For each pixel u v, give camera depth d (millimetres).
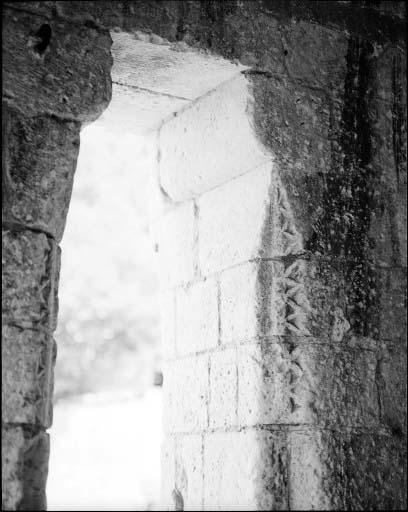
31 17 3369
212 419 3893
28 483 3117
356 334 3832
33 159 3299
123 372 10852
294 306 3729
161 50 3699
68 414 9570
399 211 4074
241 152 3871
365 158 4039
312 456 3613
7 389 3115
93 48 3486
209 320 4008
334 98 4016
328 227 3855
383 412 3818
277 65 3887
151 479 8039
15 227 3227
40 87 3348
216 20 3773
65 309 10672
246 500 3598
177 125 4324
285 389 3652
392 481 3758
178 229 4328
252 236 3805
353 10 4172
